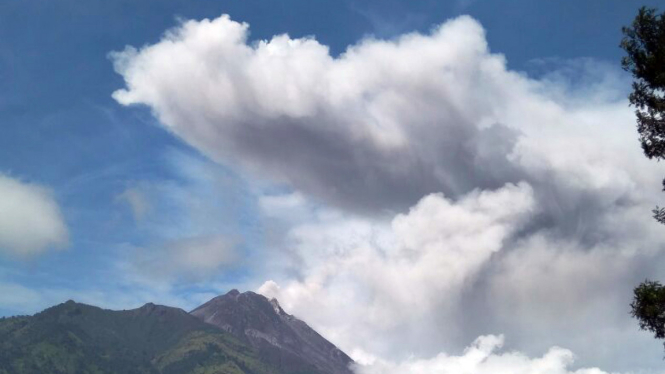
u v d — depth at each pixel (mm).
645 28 44906
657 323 41031
